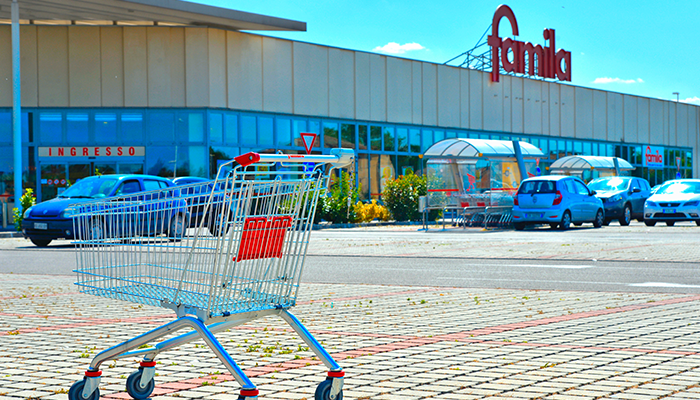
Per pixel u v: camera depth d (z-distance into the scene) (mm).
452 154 25984
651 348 5973
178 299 4410
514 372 5172
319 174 4570
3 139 27641
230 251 4227
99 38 27719
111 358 4480
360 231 25297
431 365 5422
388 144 34312
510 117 40219
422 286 10453
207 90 28219
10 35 27469
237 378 4094
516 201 25000
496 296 9297
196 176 28172
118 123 27844
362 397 4555
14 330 7004
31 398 4586
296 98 30891
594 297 9125
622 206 27656
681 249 16359
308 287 10359
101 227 4883
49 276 12062
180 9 25672
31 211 18562
